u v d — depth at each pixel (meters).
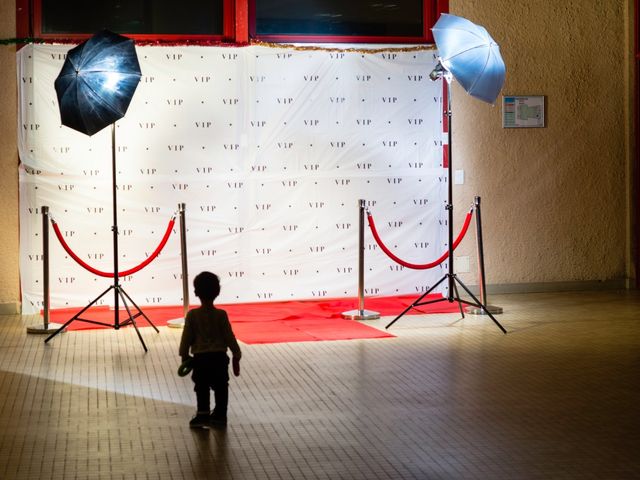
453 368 6.68
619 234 10.49
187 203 9.41
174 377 6.46
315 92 9.59
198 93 9.38
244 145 9.48
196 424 5.20
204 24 9.49
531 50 10.12
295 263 9.64
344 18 9.77
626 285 10.50
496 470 4.45
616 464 4.54
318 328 8.29
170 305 9.41
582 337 7.81
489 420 5.33
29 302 9.15
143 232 9.34
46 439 5.01
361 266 8.75
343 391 6.03
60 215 9.20
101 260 9.27
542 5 10.12
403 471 4.45
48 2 9.23
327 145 9.64
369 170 9.74
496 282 10.20
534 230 10.25
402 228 9.84
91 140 9.21
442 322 8.56
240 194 9.50
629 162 10.41
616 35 10.34
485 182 10.09
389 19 9.86
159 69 9.31
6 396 5.95
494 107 10.06
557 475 4.38
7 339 7.88
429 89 9.84
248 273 9.55
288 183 9.59
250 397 5.88
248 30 9.49
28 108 9.10
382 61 9.73
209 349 5.15
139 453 4.75
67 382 6.32
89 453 4.76
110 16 9.34
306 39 9.65
